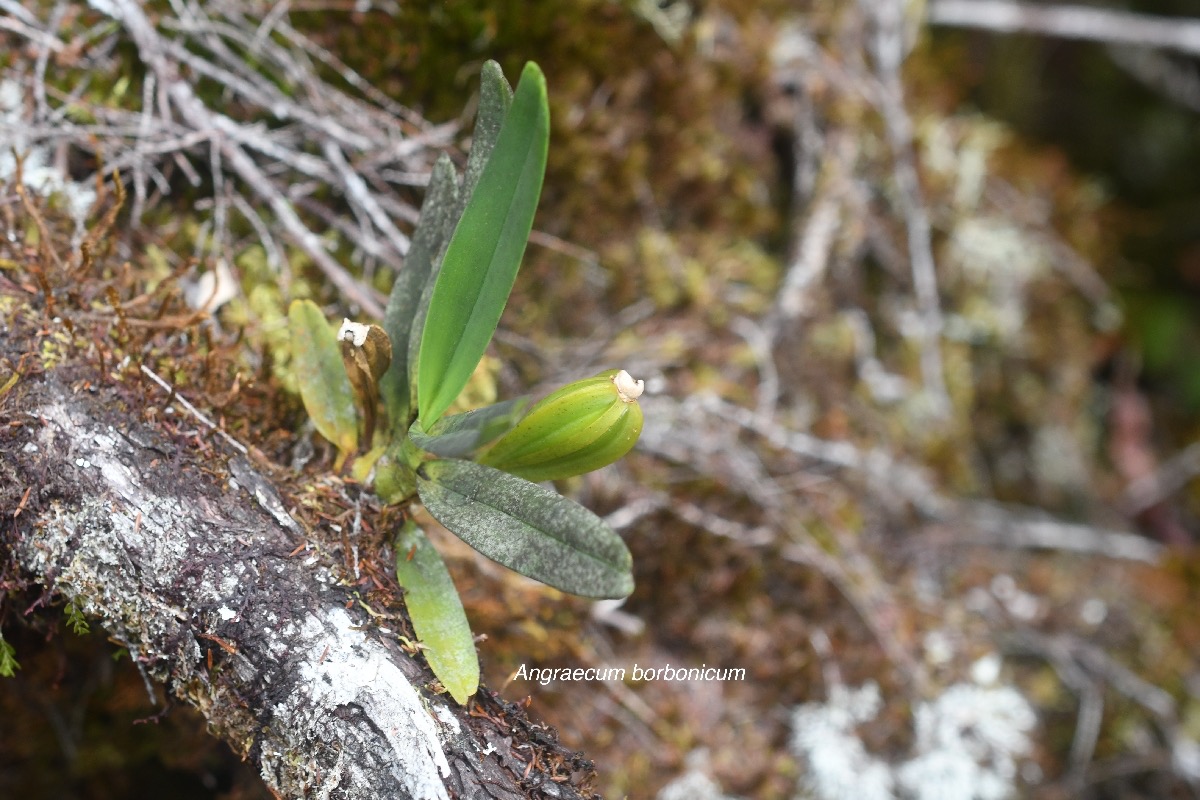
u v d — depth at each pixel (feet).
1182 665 2.08
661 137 1.81
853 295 2.02
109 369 1.44
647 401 1.74
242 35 1.60
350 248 1.62
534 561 1.36
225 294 1.56
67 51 1.56
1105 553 2.18
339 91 1.63
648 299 1.80
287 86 1.61
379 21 1.65
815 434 1.88
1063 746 1.94
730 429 1.78
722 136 1.86
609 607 1.68
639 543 1.72
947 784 1.76
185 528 1.40
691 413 1.76
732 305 1.84
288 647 1.38
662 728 1.68
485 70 1.40
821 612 1.78
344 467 1.47
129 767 1.67
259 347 1.55
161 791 1.68
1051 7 2.53
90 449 1.41
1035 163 2.32
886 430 2.00
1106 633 2.06
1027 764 1.86
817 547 1.77
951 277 2.16
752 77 1.86
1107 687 1.99
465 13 1.66
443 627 1.41
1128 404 2.55
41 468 1.40
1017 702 1.83
